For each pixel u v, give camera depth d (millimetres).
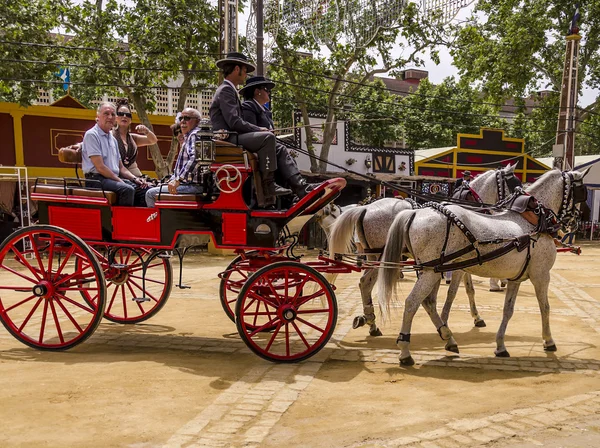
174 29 18453
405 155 26141
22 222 17328
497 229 6340
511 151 30297
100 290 6500
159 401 4938
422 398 5125
